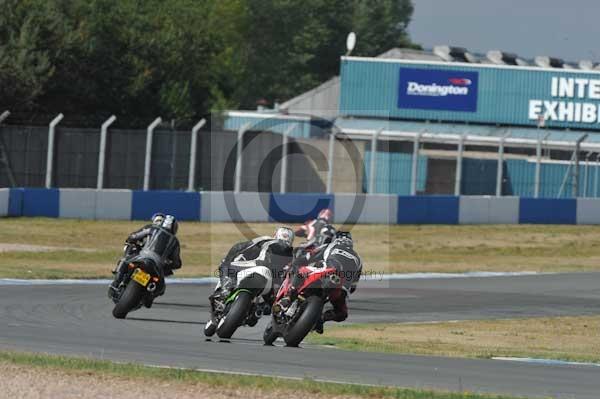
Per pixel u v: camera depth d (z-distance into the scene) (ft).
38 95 506.89
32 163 360.07
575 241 376.89
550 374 116.26
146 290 162.50
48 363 104.47
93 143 361.30
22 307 174.81
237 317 133.59
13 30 501.97
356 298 224.12
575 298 238.89
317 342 151.74
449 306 216.54
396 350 145.48
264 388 94.32
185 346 128.16
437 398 91.76
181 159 367.04
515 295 240.73
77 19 550.36
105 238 327.06
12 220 346.33
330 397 91.45
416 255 328.08
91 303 186.60
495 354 144.36
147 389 93.15
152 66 579.07
